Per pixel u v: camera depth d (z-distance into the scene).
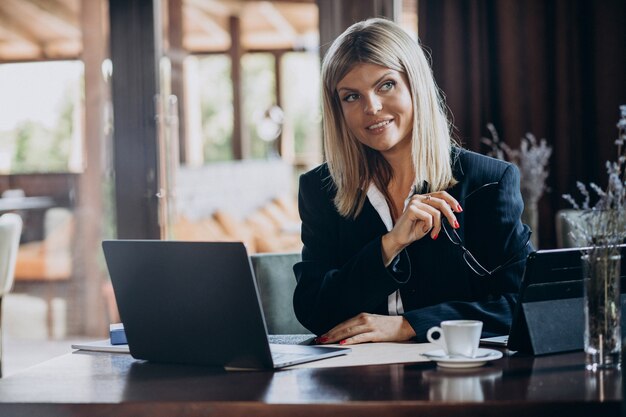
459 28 3.99
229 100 10.48
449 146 1.85
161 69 4.26
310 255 1.89
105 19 5.02
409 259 1.76
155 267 1.44
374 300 1.71
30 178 5.29
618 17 3.92
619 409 1.11
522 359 1.41
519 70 4.00
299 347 1.55
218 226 5.89
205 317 1.41
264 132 10.80
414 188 1.80
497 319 1.67
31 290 5.43
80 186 5.22
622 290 1.53
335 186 1.88
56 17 5.09
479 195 1.81
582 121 3.98
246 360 1.39
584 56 3.97
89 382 1.34
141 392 1.26
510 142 4.02
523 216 3.70
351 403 1.13
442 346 1.42
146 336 1.49
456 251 1.78
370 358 1.46
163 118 4.27
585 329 1.34
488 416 1.11
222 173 6.98
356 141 1.83
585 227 1.46
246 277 1.34
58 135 5.20
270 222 7.27
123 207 4.27
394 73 1.72
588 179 3.98
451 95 4.02
